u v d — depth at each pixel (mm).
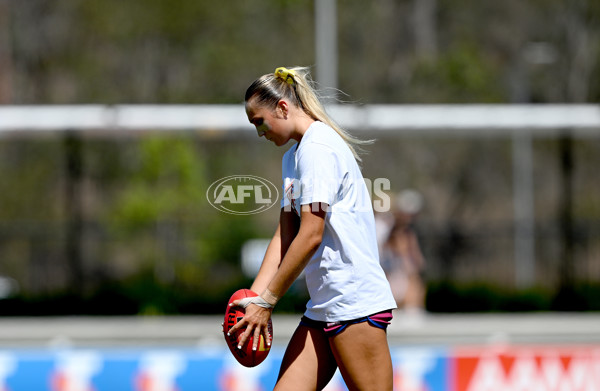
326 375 15211
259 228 87375
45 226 86500
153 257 82625
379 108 49562
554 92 123812
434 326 50844
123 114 50000
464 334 47875
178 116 49969
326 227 14664
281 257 15664
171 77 112750
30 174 110562
